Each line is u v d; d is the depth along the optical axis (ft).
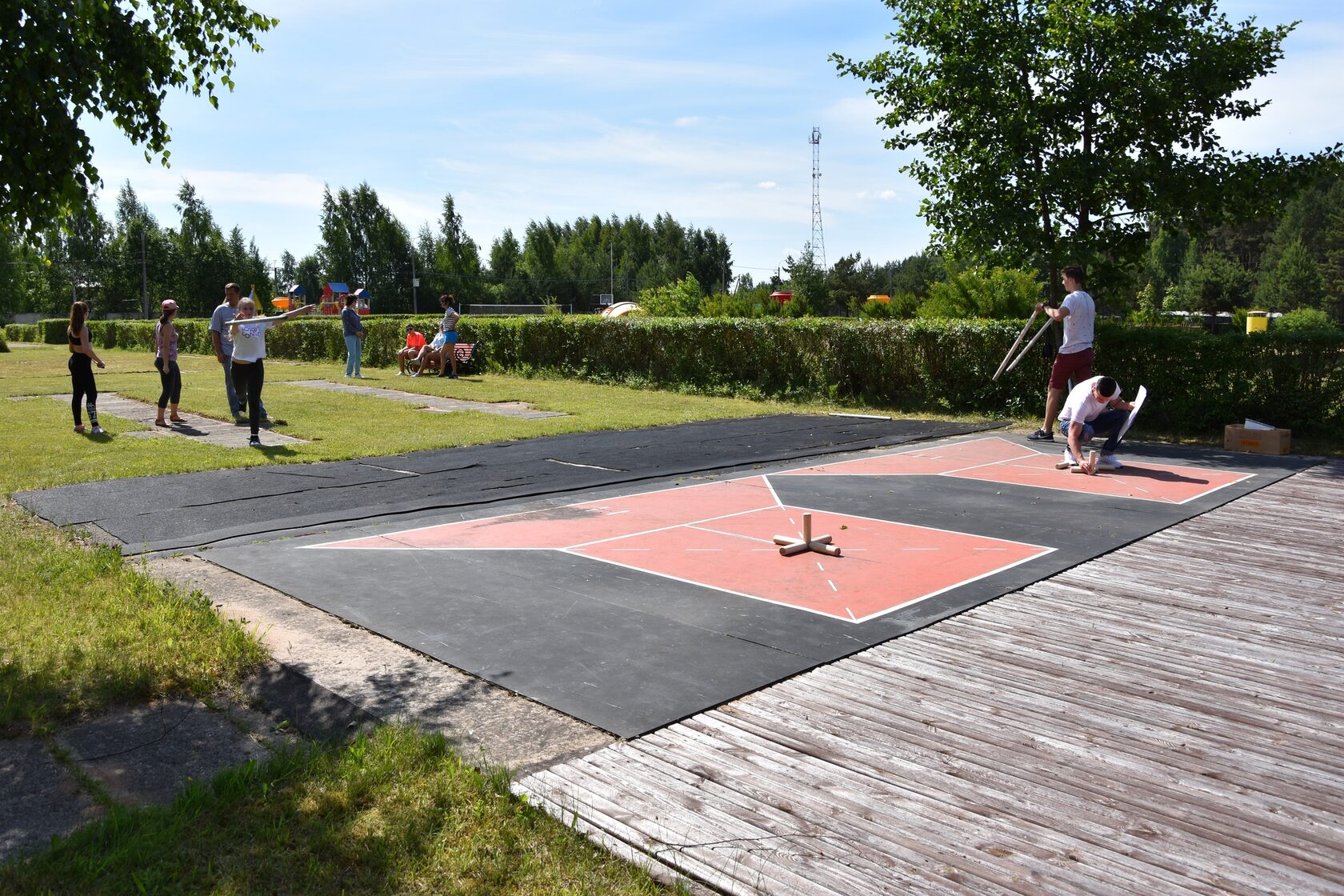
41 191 15.24
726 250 300.20
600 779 9.98
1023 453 33.58
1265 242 293.43
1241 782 9.91
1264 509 23.65
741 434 38.14
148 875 8.14
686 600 16.17
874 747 10.70
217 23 20.45
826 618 15.23
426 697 12.14
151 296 221.66
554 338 66.13
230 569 18.28
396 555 19.27
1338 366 35.17
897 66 41.88
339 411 45.42
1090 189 38.04
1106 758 10.42
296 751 10.46
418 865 8.47
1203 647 13.89
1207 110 37.73
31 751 10.63
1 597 15.85
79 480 27.20
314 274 246.88
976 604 15.94
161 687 12.34
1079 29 37.35
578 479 28.12
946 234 41.75
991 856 8.54
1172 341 38.22
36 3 13.94
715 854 8.59
